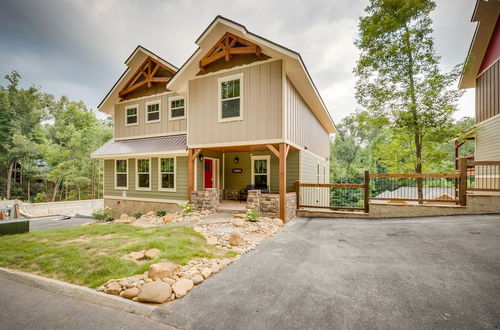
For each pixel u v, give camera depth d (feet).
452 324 7.52
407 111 30.14
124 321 8.09
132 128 43.65
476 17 30.63
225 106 28.89
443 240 15.97
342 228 21.50
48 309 8.97
